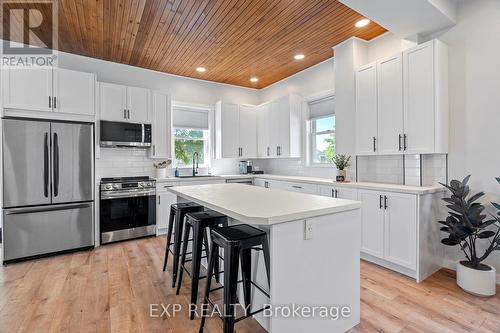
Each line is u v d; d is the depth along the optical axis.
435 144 2.57
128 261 3.00
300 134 4.67
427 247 2.55
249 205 1.74
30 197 3.05
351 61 3.39
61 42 3.49
